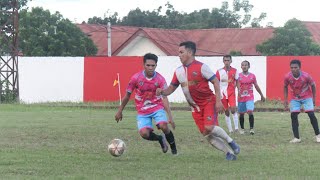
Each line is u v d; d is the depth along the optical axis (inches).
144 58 524.4
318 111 1332.4
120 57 1628.9
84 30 2920.8
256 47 2324.1
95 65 1647.4
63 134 744.3
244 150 583.2
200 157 530.9
